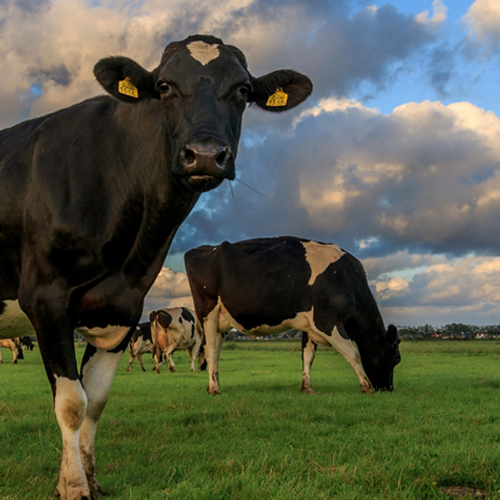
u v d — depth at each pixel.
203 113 3.82
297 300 10.95
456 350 44.62
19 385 13.52
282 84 4.74
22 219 4.32
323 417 7.33
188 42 4.32
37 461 5.02
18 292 4.25
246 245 11.68
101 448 5.66
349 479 4.18
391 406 8.20
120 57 4.20
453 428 6.20
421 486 3.99
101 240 4.24
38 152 4.48
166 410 8.33
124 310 4.36
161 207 4.25
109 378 4.49
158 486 4.17
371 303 11.22
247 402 8.80
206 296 11.56
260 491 3.85
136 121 4.49
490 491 3.94
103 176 4.40
